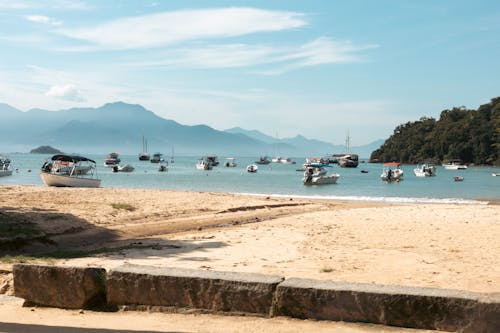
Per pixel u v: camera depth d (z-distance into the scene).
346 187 75.50
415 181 97.19
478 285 10.92
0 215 22.58
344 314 6.56
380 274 12.15
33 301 7.65
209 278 7.07
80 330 6.39
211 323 6.66
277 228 23.06
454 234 20.36
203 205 34.38
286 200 42.25
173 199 36.81
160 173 115.00
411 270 12.67
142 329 6.43
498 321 5.93
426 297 6.25
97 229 22.89
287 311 6.79
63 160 53.03
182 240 19.36
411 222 25.02
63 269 7.51
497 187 77.88
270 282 6.90
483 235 19.95
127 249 17.16
